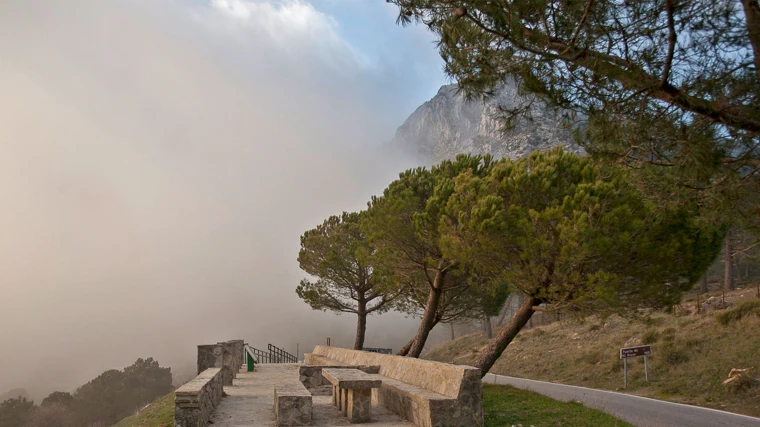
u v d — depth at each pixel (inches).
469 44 255.8
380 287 825.5
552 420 407.5
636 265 447.2
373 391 498.3
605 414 443.5
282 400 341.4
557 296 476.4
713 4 203.0
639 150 266.5
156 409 542.3
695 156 238.2
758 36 202.2
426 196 693.3
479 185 518.9
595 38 226.4
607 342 1151.0
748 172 247.4
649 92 232.2
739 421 508.7
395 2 251.9
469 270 649.0
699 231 449.4
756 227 271.4
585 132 271.3
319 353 1006.4
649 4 210.7
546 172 476.1
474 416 332.2
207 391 364.5
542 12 232.5
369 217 737.6
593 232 410.0
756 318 890.7
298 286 1171.3
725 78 219.9
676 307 1246.9
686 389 742.5
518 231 460.1
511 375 1181.1
